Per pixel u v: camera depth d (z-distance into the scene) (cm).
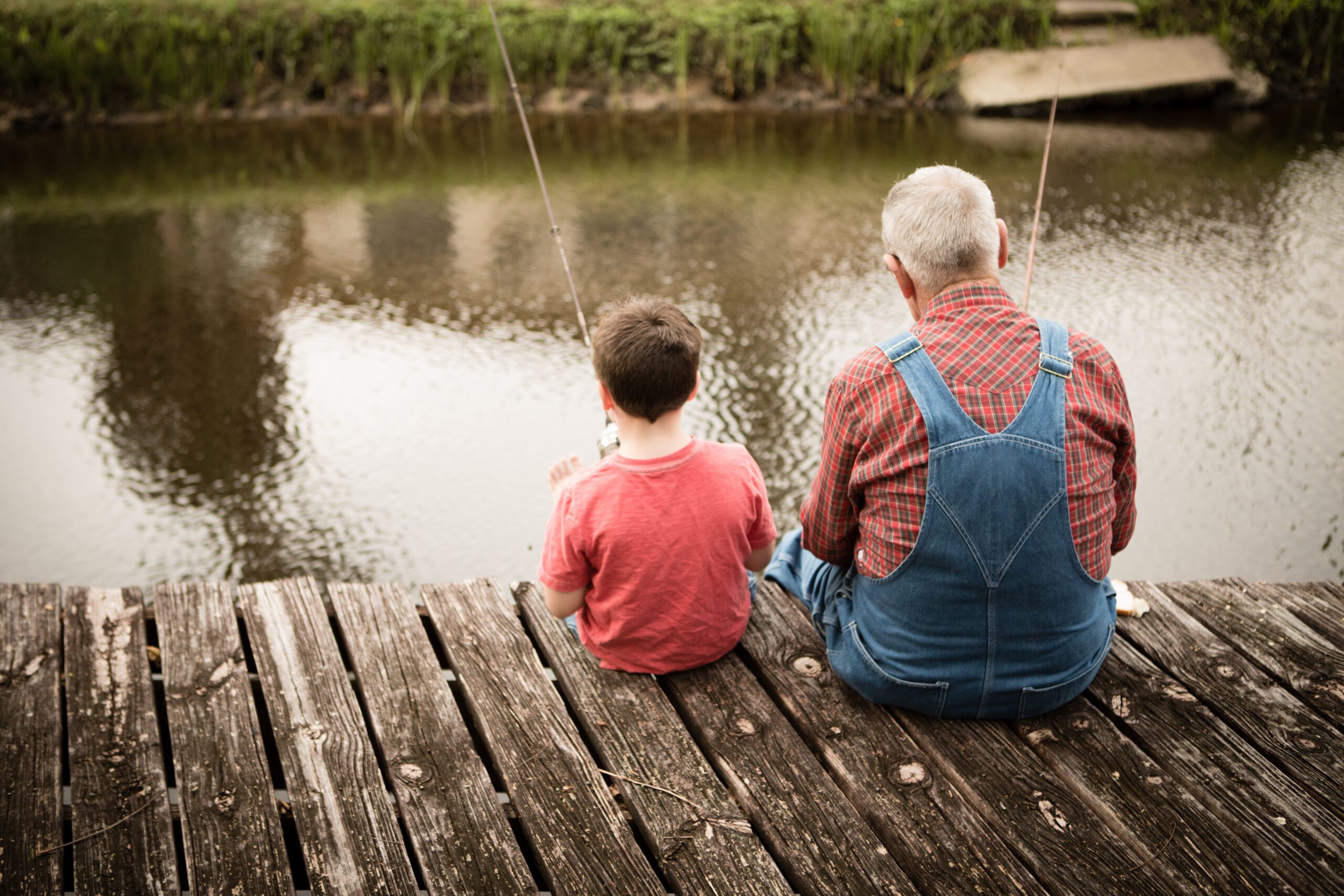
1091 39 906
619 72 923
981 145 771
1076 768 171
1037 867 155
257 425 418
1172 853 157
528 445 407
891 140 796
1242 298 502
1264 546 341
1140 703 186
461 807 167
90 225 634
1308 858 156
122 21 876
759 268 555
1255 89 866
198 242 607
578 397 439
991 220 159
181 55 880
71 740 178
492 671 197
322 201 678
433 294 531
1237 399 419
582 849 159
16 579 332
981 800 166
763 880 154
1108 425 158
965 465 154
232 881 153
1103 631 177
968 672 171
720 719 184
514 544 352
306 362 466
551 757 177
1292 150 736
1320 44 897
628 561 181
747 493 184
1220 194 644
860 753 176
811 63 932
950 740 178
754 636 206
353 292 536
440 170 744
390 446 405
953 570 161
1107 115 857
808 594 204
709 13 941
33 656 197
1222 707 186
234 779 171
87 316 511
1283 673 195
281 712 186
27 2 877
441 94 901
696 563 182
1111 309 492
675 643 190
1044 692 174
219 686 191
